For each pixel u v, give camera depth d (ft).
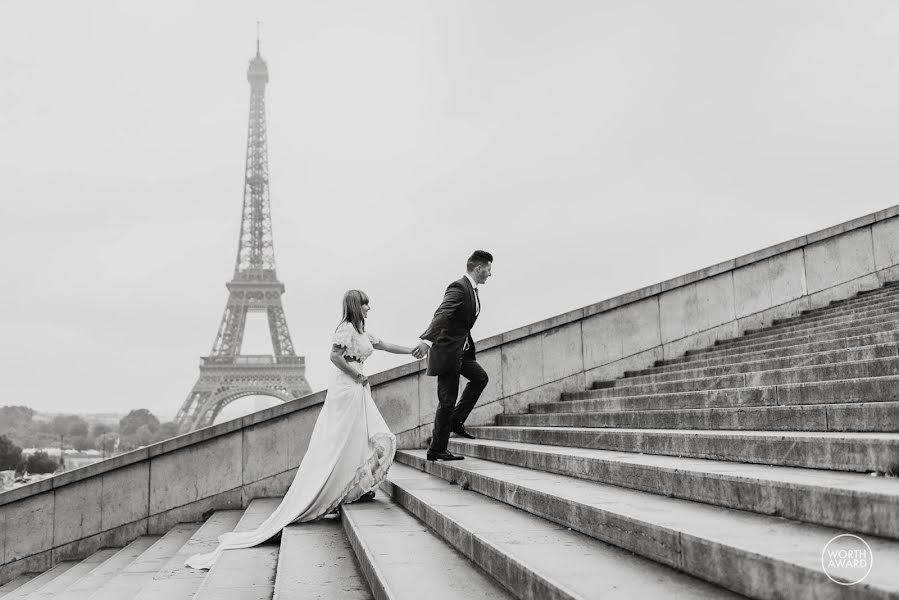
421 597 13.11
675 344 45.73
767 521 12.59
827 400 20.81
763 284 47.37
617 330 45.01
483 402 42.37
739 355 34.50
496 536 15.28
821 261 48.73
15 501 37.88
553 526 16.53
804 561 9.39
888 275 50.16
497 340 42.86
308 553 20.16
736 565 10.44
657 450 21.34
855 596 8.32
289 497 25.21
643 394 34.94
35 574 37.29
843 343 27.78
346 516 22.63
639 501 15.67
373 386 41.68
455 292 27.73
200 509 38.86
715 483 14.69
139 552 34.19
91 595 23.66
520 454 25.75
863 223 49.98
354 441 25.18
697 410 24.20
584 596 10.48
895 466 13.35
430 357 28.17
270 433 39.63
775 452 16.42
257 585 18.92
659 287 45.70
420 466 32.30
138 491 38.55
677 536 11.93
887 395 18.76
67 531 38.01
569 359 44.09
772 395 23.04
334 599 15.60
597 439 25.27
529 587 12.19
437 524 19.07
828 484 12.21
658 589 10.80
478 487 22.93
